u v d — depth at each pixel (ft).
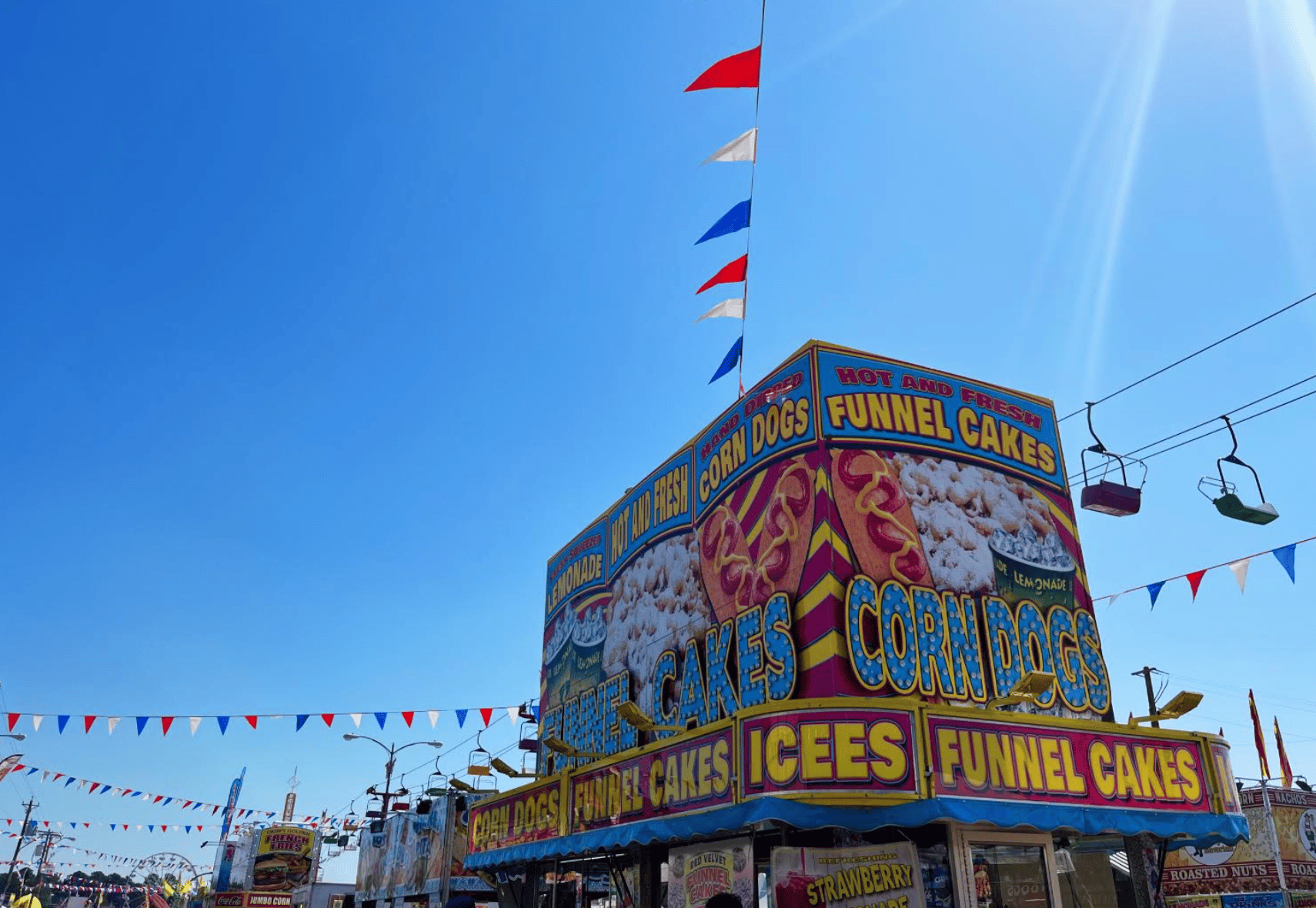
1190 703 41.98
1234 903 102.68
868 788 33.73
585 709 63.62
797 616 42.70
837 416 44.96
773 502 46.16
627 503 63.21
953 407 48.29
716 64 30.78
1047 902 39.01
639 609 58.65
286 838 201.67
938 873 37.55
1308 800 105.60
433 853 110.11
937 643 42.55
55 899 320.09
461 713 74.33
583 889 64.13
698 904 43.98
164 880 357.00
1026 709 43.68
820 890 36.63
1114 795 37.78
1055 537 49.03
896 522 43.91
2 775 93.81
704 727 39.45
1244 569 46.14
